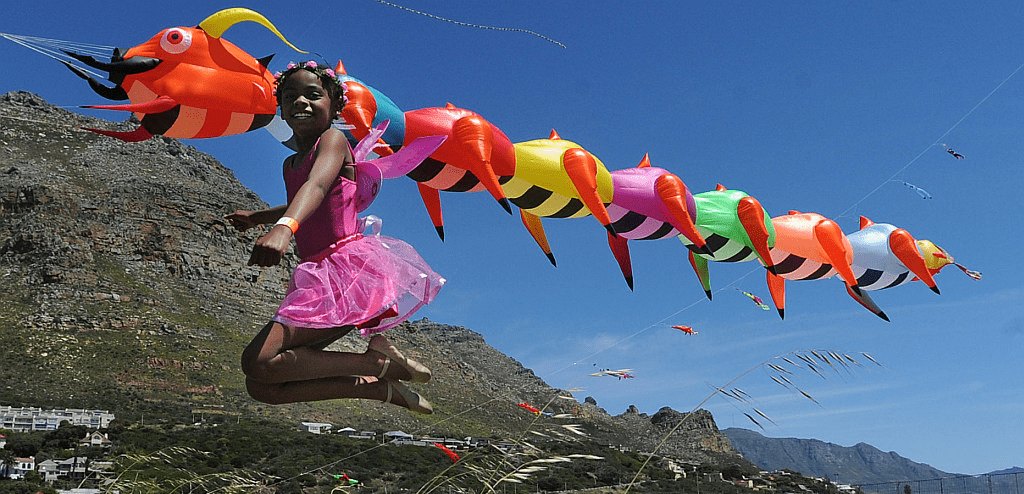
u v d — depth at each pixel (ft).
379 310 13.01
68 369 282.15
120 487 19.26
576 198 29.37
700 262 35.47
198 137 22.22
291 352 12.64
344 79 24.52
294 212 12.33
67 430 145.69
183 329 337.72
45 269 347.97
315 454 141.49
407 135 25.58
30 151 445.78
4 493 69.67
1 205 390.83
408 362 13.41
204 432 169.99
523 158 27.96
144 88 20.80
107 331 319.27
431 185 27.55
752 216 33.73
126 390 273.13
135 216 410.93
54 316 318.65
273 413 261.24
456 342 552.00
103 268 370.32
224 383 297.33
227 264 422.00
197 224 428.56
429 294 13.75
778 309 38.24
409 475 83.41
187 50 20.86
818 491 85.81
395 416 277.03
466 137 25.88
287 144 23.41
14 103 488.85
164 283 385.50
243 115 21.84
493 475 15.20
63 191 403.54
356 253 13.38
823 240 36.09
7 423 183.62
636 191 30.63
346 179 13.65
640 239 32.96
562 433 16.33
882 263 38.75
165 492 19.39
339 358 12.99
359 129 23.79
